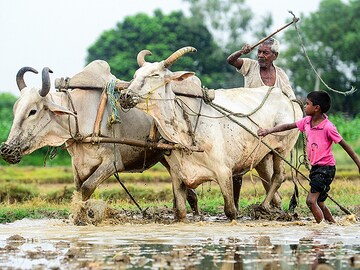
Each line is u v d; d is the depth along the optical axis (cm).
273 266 1348
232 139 2222
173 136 2114
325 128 2031
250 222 2219
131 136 2244
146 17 10725
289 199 2978
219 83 10500
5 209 2567
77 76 2211
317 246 1599
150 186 3709
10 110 9731
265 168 2509
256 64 2497
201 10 10838
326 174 2038
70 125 2169
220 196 3094
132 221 2214
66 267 1342
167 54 10231
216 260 1413
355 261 1383
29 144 2117
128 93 2036
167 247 1605
